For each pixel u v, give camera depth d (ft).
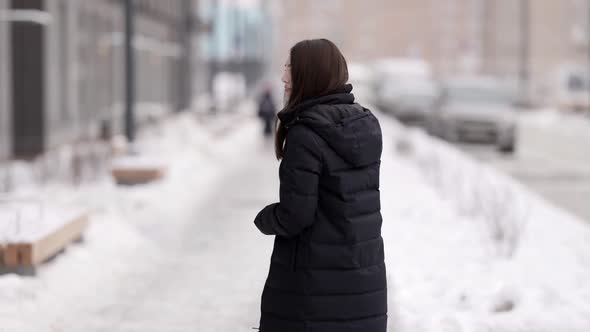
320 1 602.85
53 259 30.50
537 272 30.60
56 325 23.95
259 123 148.36
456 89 109.81
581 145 108.88
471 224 40.40
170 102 166.71
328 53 13.66
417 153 76.23
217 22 186.60
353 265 13.44
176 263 32.55
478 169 67.31
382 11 519.19
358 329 13.51
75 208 34.73
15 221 30.12
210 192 54.34
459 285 27.25
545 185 66.85
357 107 13.71
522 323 22.94
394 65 162.91
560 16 344.69
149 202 46.57
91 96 96.63
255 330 23.62
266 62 426.51
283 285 13.57
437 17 444.14
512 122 97.19
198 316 25.03
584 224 43.83
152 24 140.26
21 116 71.67
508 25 377.30
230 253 34.35
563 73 172.86
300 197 13.10
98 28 100.07
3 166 60.54
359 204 13.51
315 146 13.15
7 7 69.82
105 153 67.26
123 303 26.48
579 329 22.72
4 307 24.45
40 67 71.77
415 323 22.97
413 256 32.53
